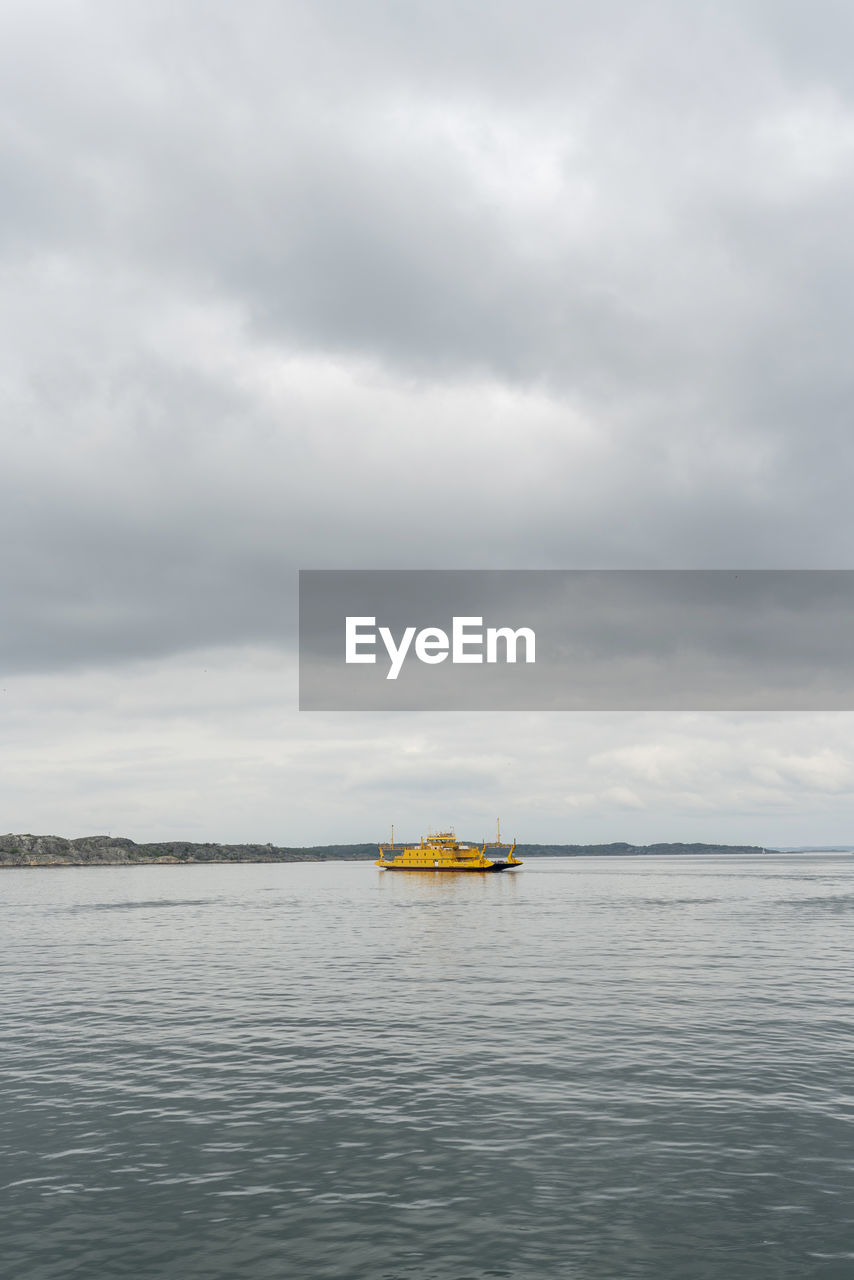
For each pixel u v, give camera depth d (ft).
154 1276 67.41
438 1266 68.69
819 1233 73.51
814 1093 110.22
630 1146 92.68
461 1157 90.22
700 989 186.70
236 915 422.41
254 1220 76.69
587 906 465.47
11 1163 90.02
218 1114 104.78
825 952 252.21
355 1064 126.93
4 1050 138.00
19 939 312.50
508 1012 162.81
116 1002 179.73
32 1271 68.13
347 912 435.94
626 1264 68.85
